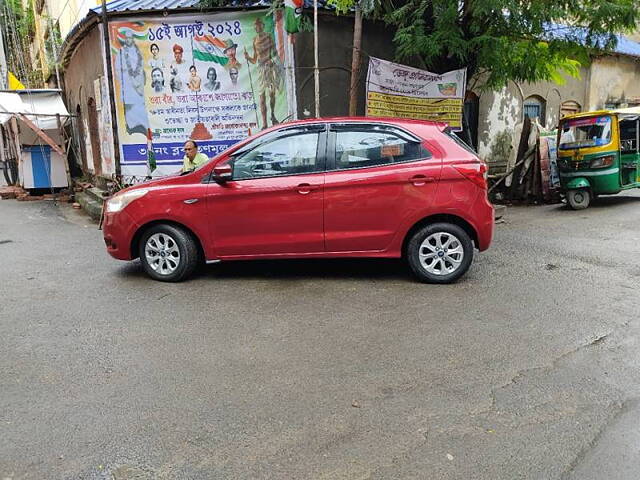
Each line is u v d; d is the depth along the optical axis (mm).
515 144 13320
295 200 5703
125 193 6012
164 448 2969
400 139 5730
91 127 13734
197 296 5570
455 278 5828
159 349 4266
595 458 2844
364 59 10883
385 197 5648
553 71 11086
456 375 3773
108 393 3574
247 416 3275
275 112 10453
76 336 4551
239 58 10266
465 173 5598
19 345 4375
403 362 3982
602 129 10648
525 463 2814
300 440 3031
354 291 5660
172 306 5277
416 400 3443
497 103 14906
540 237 8352
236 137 10547
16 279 6293
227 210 5793
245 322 4828
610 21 9156
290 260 6965
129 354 4180
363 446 2971
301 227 5758
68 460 2873
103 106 11570
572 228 9031
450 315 4930
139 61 10273
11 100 13812
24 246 8117
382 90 9945
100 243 8258
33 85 24844
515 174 12414
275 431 3119
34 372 3891
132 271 6570
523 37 9727
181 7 9961
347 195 5668
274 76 10305
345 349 4223
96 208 10492
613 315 4898
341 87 10828
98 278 6293
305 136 5777
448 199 5617
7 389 3645
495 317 4867
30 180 13938
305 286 5867
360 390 3578
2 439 3066
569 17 9617
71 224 10102
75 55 14297
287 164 5781
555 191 12133
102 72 11148
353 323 4770
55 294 5703
